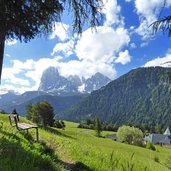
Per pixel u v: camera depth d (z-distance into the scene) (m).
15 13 9.04
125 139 116.06
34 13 9.34
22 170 6.39
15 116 14.51
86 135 73.88
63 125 123.44
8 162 6.54
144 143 115.00
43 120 84.25
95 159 13.18
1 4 8.79
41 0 9.32
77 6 10.40
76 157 12.76
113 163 7.66
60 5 9.84
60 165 9.79
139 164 14.09
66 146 16.00
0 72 10.49
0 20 8.94
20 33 9.55
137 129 115.44
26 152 8.56
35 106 84.69
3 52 10.34
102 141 67.00
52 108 85.88
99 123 150.75
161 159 21.58
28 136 13.89
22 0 8.95
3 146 7.90
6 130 14.16
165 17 7.47
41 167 8.16
